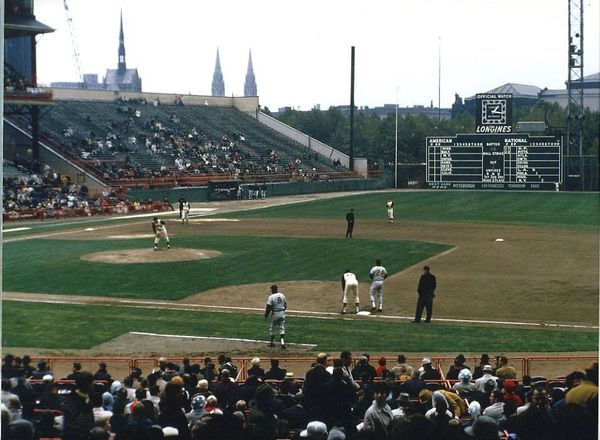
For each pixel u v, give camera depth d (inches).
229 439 450.3
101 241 2098.9
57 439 504.4
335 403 538.6
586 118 5270.7
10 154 3334.2
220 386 620.4
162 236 2059.5
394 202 3540.8
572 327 1118.4
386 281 1483.8
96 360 949.2
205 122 4726.9
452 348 999.6
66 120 3941.9
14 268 1635.1
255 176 4111.7
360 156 5841.5
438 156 4279.0
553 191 4084.6
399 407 551.5
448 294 1362.0
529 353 969.5
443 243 2036.2
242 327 1130.0
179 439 478.9
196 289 1408.7
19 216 2753.4
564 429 476.4
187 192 3612.2
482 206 3277.6
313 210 3142.2
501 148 4148.6
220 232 2306.8
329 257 1780.3
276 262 1706.4
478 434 430.6
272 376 721.6
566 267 1641.2
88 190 3206.2
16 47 3351.4
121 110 4333.2
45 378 630.5
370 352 984.9
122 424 525.0
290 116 6801.2
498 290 1395.2
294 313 1221.1
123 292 1385.3
